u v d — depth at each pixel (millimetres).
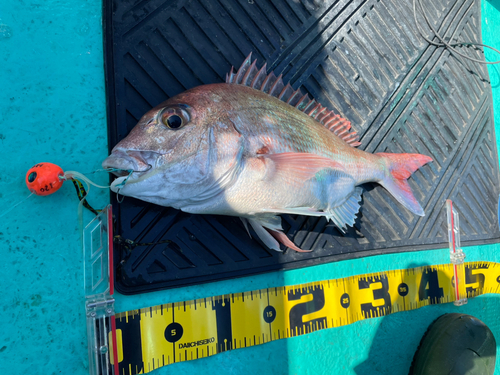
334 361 404
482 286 526
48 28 331
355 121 455
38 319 305
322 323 402
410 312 461
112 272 298
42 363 303
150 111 286
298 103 378
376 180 423
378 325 438
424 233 482
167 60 362
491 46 607
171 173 277
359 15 473
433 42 521
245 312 368
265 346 375
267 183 309
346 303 420
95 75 341
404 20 508
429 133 508
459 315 457
